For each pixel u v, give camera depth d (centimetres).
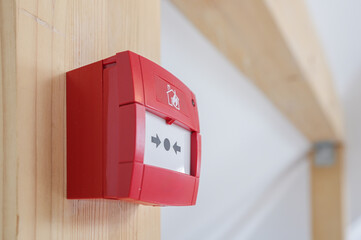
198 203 95
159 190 33
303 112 151
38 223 30
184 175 37
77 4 34
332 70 181
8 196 29
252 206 133
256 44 92
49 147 31
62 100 33
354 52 185
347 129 226
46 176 31
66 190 32
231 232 116
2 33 30
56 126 32
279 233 161
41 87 31
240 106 119
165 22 79
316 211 214
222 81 106
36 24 31
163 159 35
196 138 40
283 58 99
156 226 42
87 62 35
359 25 160
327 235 211
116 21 39
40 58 31
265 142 145
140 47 42
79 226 33
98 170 32
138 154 31
